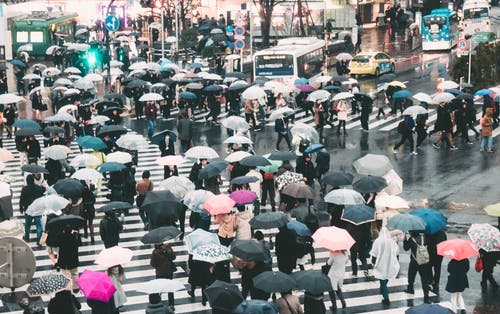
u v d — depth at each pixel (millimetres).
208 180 38750
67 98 59875
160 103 65938
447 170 48312
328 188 45594
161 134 46000
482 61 72875
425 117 52656
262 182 40938
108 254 27188
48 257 36062
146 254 36281
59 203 33750
